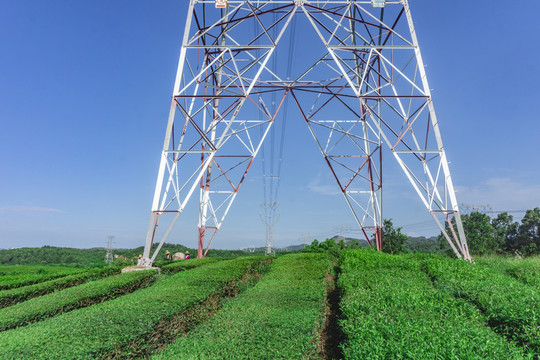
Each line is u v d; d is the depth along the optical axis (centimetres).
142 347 809
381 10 2352
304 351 647
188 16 2097
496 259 2136
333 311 1292
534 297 897
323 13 2192
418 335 607
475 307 917
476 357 523
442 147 1994
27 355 632
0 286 1894
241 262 2130
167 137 1991
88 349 661
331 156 2873
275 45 2072
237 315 873
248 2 2103
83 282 2022
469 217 3966
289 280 1395
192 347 668
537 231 4016
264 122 2816
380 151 2914
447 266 1582
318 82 2777
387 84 2392
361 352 572
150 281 1881
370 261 1775
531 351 631
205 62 2595
